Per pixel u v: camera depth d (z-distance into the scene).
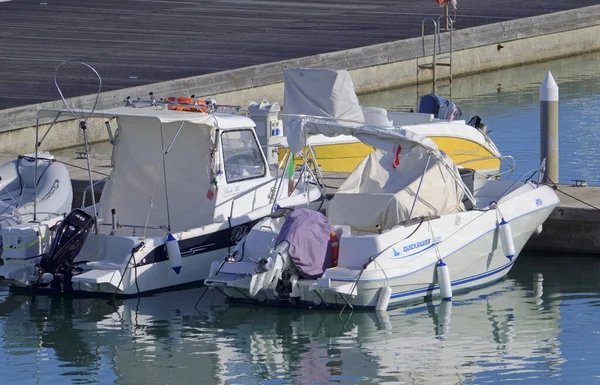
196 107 40.28
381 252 34.84
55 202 43.00
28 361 31.64
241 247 36.56
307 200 40.34
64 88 66.81
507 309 35.72
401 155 39.16
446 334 33.34
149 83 68.44
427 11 99.50
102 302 36.91
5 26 92.25
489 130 62.34
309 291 35.06
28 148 60.34
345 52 76.44
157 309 36.03
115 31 89.81
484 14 95.94
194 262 38.09
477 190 41.69
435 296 36.66
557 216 41.53
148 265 37.09
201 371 30.59
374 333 33.47
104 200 40.38
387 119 51.84
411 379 29.73
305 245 35.06
